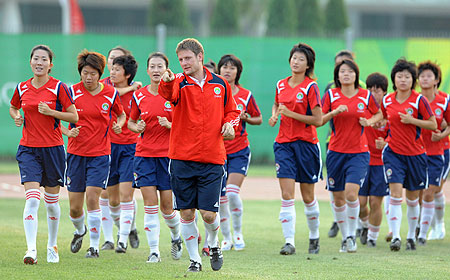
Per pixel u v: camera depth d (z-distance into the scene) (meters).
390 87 74.06
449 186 67.38
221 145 24.62
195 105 24.31
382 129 36.25
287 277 24.75
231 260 29.33
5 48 73.19
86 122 29.47
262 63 74.25
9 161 77.00
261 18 152.00
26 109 27.62
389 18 140.38
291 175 31.73
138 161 29.12
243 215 46.00
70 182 29.56
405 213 48.88
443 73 73.81
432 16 140.38
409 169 34.09
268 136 75.88
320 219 45.47
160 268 26.45
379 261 29.34
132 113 29.81
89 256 29.42
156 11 106.88
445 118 37.28
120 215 31.67
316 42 73.75
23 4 131.88
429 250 33.75
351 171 32.97
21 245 31.72
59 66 73.31
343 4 112.12
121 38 73.44
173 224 29.39
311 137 31.84
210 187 24.47
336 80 33.91
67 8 84.75
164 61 29.52
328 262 28.84
